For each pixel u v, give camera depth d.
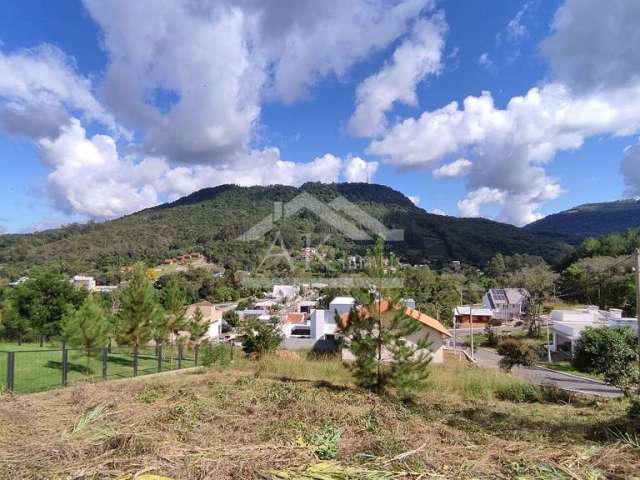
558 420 6.08
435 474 2.76
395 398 7.27
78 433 3.71
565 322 28.02
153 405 5.29
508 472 2.89
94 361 12.95
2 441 3.51
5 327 22.59
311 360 13.11
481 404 7.65
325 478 2.54
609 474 2.90
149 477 2.49
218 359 12.70
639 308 10.14
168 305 16.89
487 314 43.50
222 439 3.77
